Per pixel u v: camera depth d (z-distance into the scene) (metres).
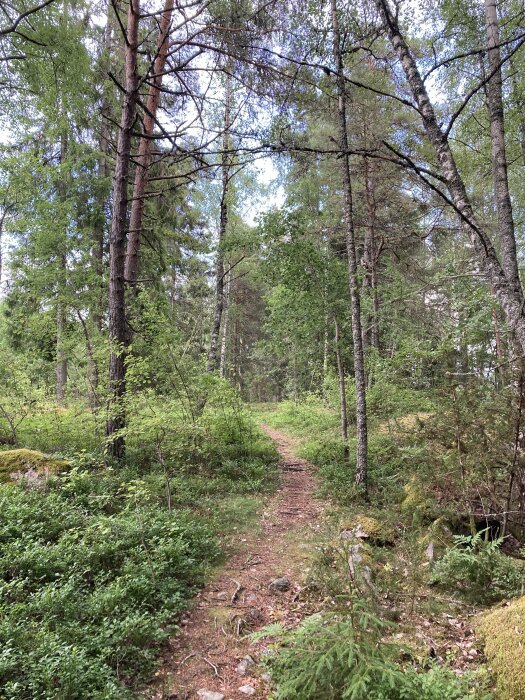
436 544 5.00
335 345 10.58
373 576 4.37
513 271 5.69
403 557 5.04
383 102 10.13
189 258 17.39
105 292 11.05
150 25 9.84
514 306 5.24
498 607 3.76
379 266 14.14
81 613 3.57
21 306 12.81
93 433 8.93
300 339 11.04
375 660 2.33
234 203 14.36
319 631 2.71
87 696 2.76
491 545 4.22
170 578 4.31
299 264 9.59
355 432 11.88
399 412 9.19
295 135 7.67
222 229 12.65
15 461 6.63
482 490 5.13
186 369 8.96
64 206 11.06
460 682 2.69
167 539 4.92
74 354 10.21
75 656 2.94
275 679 2.92
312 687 2.30
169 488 6.52
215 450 9.44
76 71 8.78
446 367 5.77
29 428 9.41
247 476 8.58
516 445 4.70
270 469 9.52
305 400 18.95
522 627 3.06
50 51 8.41
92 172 13.07
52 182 11.52
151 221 12.25
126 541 4.71
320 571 4.59
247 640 3.66
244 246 10.30
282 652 2.61
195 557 4.99
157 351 8.65
